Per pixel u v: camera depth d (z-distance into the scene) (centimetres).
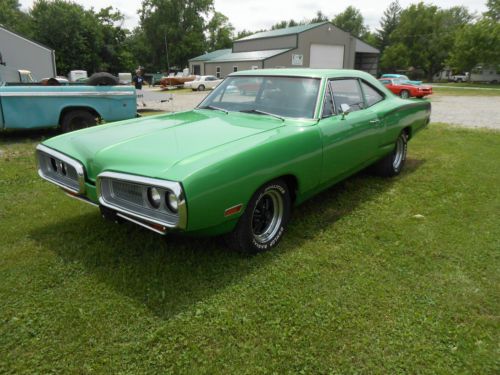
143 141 309
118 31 5462
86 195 318
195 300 269
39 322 246
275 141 310
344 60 4491
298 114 370
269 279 294
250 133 321
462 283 291
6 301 266
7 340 232
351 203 451
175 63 6756
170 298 271
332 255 331
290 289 282
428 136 879
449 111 1536
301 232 373
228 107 416
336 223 395
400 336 237
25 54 2758
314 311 258
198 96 2578
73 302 266
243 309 260
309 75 394
